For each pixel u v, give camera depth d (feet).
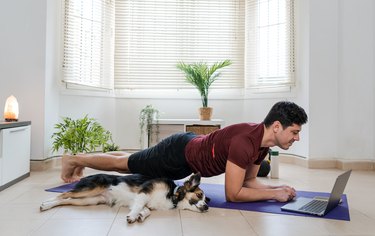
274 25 14.49
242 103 15.56
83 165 8.85
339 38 12.85
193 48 15.58
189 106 15.43
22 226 5.51
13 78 11.44
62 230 5.33
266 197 7.04
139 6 15.40
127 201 6.70
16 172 9.34
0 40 11.41
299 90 13.78
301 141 13.53
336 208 6.72
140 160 7.78
